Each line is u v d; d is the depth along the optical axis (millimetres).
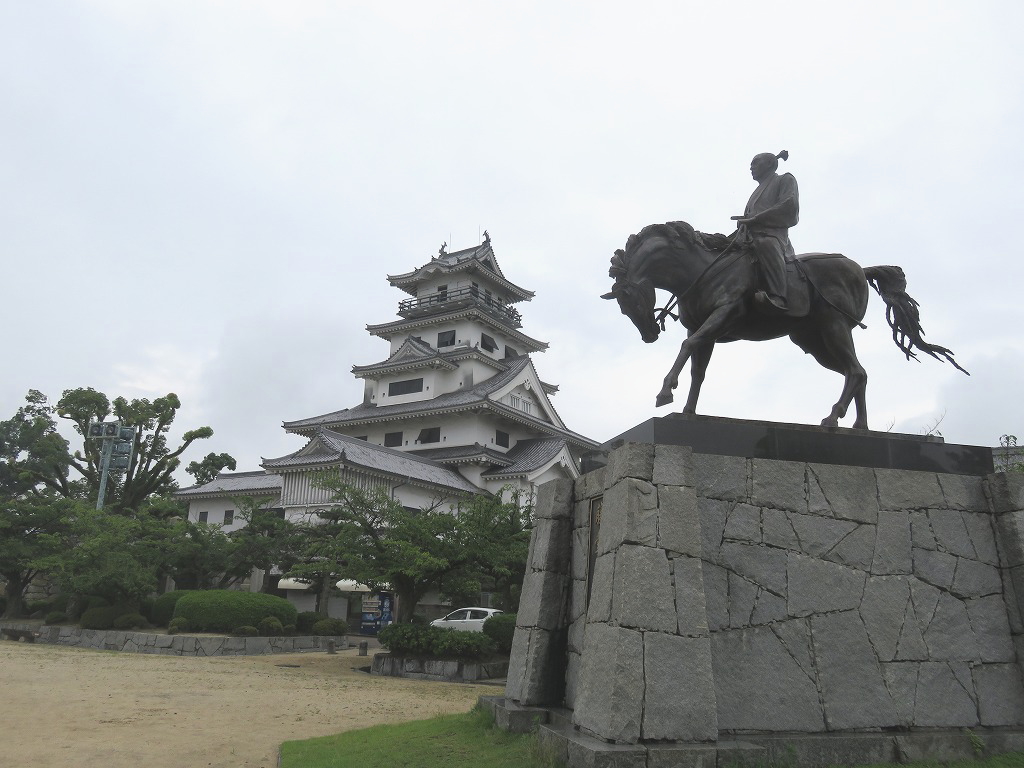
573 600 8242
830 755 6430
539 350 60938
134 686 15148
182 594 29203
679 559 6586
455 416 48344
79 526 29625
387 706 13516
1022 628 7332
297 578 32750
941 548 7551
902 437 8023
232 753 9188
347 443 40188
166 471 38969
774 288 8328
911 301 9258
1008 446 16547
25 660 19578
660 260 8719
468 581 22500
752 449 7520
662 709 6086
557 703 8055
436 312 55094
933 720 6953
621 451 7066
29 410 49969
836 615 7074
